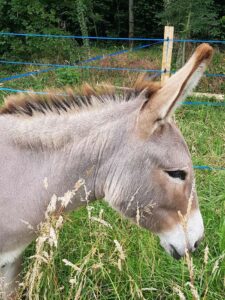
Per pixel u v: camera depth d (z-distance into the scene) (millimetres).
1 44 3406
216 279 1084
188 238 832
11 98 829
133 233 1164
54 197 733
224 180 1490
